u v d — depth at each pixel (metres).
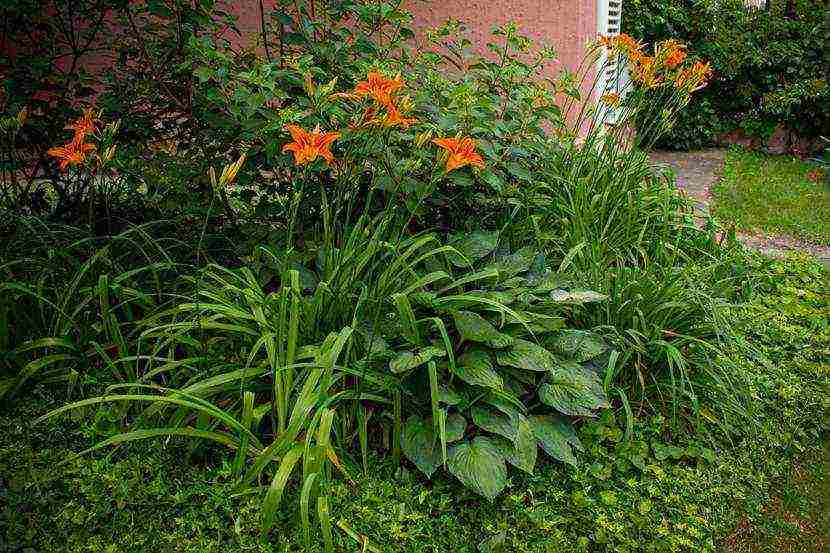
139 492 2.54
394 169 3.22
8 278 3.12
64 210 3.96
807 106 9.39
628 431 2.91
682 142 9.91
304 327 2.81
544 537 2.55
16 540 2.39
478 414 2.76
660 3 9.55
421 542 2.48
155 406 2.67
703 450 3.02
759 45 9.48
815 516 2.88
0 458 2.70
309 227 3.72
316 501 2.29
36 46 3.97
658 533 2.62
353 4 3.57
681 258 4.55
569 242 3.86
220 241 3.81
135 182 3.72
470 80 3.81
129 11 3.79
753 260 5.00
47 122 3.82
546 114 3.94
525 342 2.92
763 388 3.50
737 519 2.80
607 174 4.59
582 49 5.84
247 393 2.40
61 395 3.01
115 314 3.36
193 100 3.62
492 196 3.83
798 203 7.12
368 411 2.78
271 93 3.03
